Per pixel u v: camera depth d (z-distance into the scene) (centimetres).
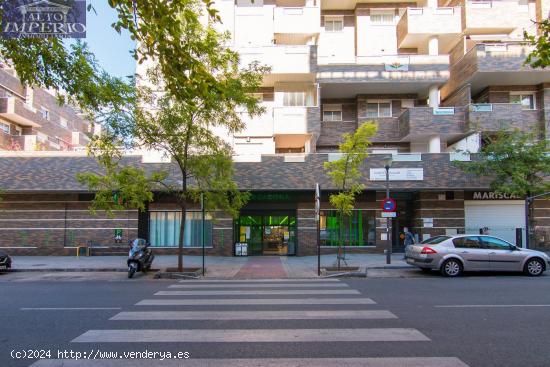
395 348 575
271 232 2164
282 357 537
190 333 652
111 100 975
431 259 1403
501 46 2164
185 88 662
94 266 1662
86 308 852
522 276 1405
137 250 1480
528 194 1923
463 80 2298
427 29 2362
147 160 2014
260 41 2441
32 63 757
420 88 2348
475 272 1509
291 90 2300
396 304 888
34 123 2942
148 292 1072
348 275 1423
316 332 657
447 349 571
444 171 1981
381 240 2156
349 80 2255
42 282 1312
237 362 519
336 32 2627
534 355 547
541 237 2114
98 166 1984
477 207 2134
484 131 2108
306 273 1494
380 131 2358
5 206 2127
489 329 677
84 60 835
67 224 2125
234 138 2244
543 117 2258
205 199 1535
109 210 1523
